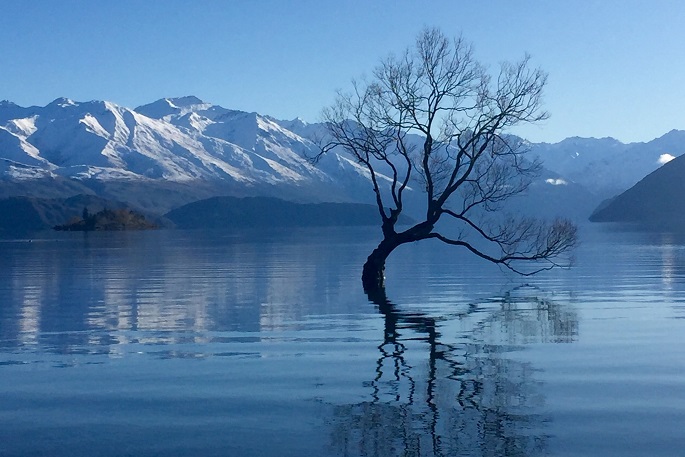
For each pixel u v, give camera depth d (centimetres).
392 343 1930
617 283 3488
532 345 1875
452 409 1302
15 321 2419
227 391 1444
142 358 1772
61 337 2091
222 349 1880
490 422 1230
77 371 1633
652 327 2138
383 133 3425
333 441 1153
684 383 1459
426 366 1638
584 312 2480
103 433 1205
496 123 3294
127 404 1362
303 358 1747
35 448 1143
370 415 1273
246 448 1131
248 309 2672
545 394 1388
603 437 1155
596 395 1380
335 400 1367
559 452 1098
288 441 1156
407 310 2597
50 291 3403
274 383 1500
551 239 3809
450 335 2042
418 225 3406
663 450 1102
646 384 1454
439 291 3247
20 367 1681
